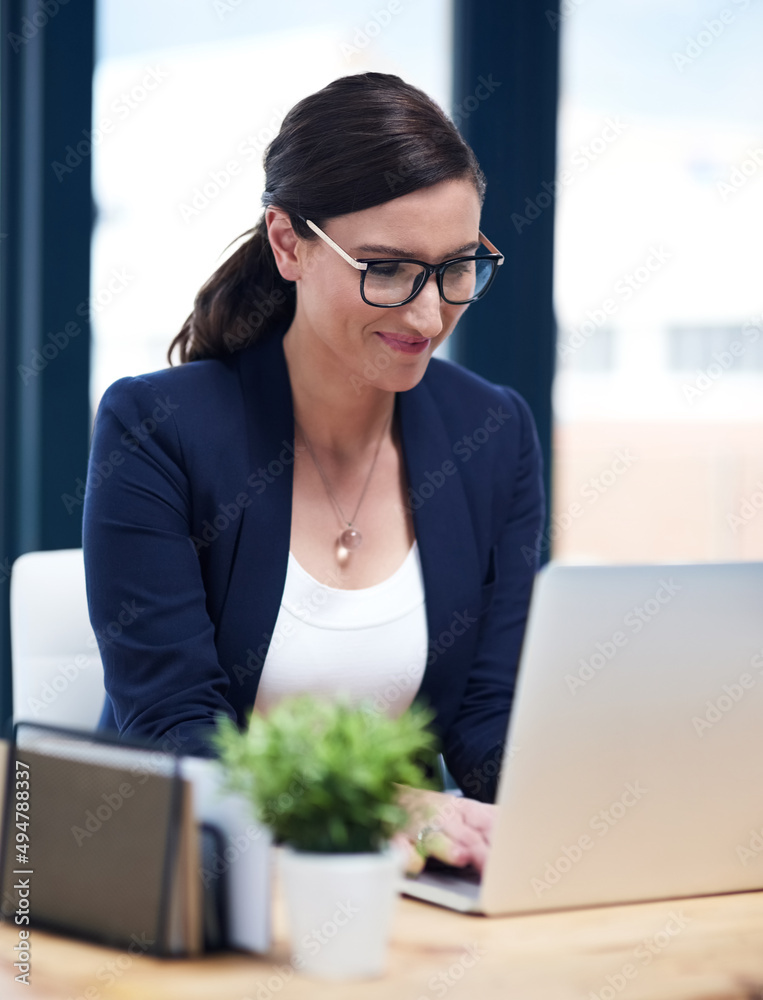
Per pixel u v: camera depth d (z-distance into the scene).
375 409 1.53
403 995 0.82
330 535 1.52
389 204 1.29
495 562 1.66
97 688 1.68
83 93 2.48
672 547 3.12
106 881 0.90
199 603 1.42
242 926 0.88
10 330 2.50
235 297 1.54
